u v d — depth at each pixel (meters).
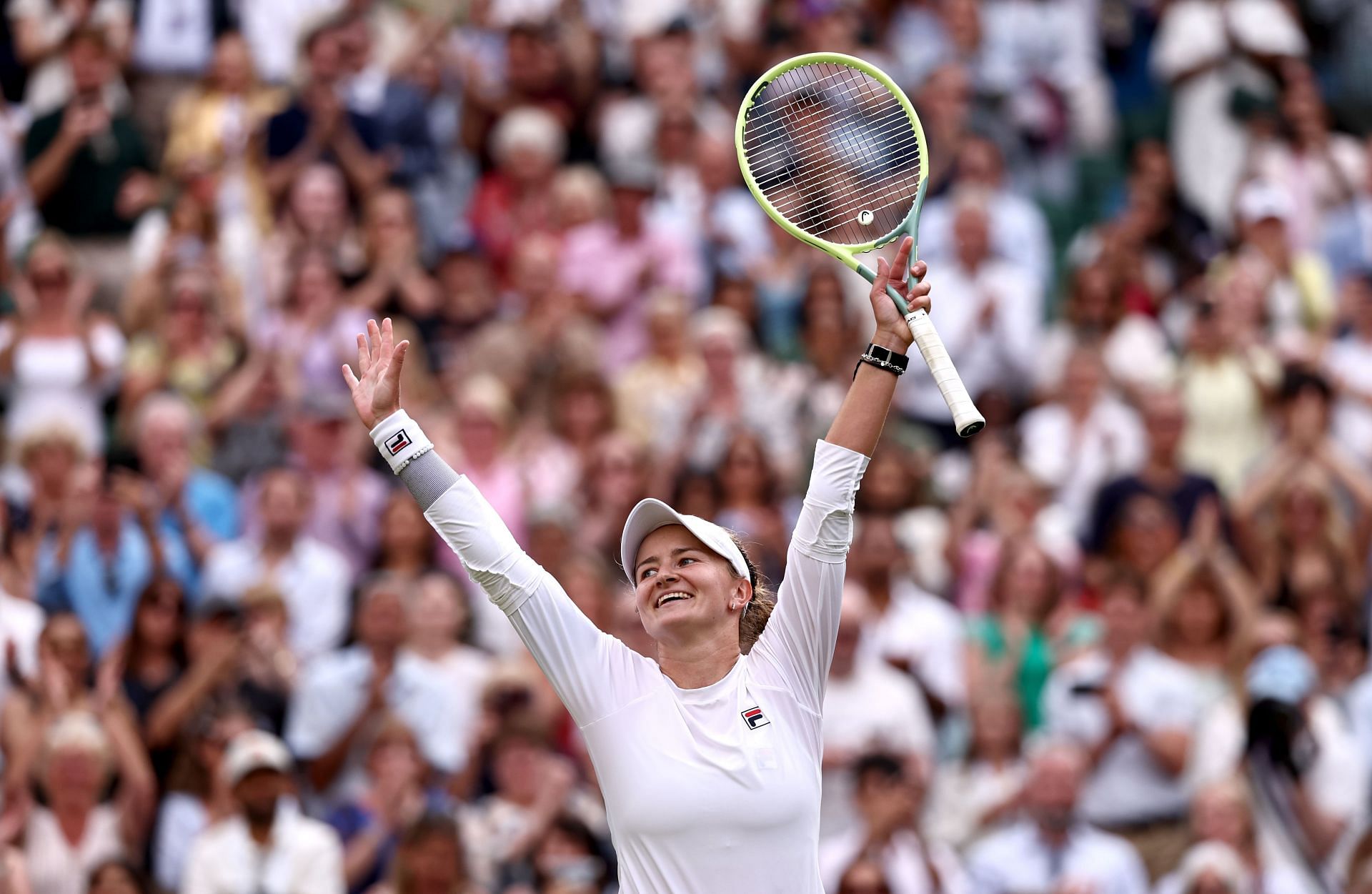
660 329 54.38
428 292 56.25
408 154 60.84
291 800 38.66
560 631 21.50
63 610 44.84
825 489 21.84
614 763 21.12
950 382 21.83
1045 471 53.28
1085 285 58.53
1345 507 52.78
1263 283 60.44
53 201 59.59
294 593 45.78
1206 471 53.62
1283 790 41.06
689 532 21.80
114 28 63.91
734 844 20.78
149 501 47.22
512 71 64.06
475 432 49.72
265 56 66.12
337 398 50.22
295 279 55.19
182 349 53.50
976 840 42.34
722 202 60.47
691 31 64.75
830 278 54.88
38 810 39.78
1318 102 68.12
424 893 37.62
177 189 59.94
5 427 52.22
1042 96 69.31
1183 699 43.22
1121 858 40.22
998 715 43.22
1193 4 70.25
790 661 21.81
